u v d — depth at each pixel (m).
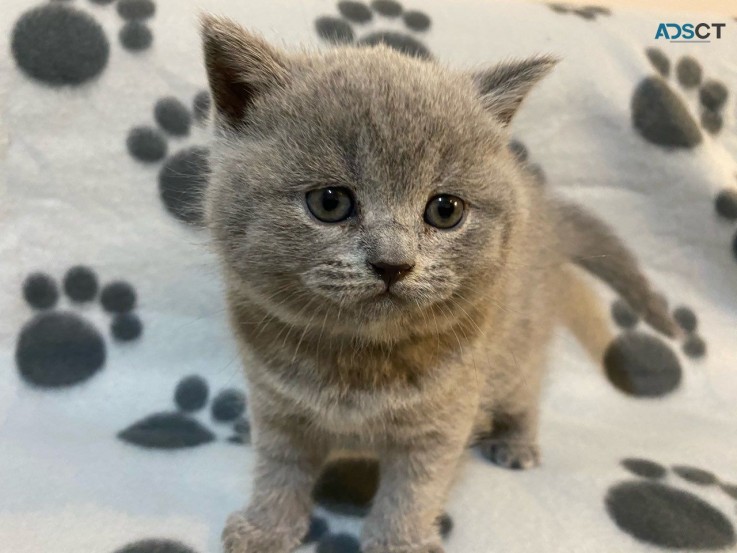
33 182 0.23
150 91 0.24
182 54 0.24
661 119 0.27
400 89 0.14
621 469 0.21
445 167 0.14
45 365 0.24
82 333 0.24
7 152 0.23
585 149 0.27
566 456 0.22
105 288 0.24
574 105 0.27
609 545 0.18
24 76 0.23
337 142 0.14
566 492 0.20
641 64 0.27
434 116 0.14
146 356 0.25
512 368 0.21
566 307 0.27
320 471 0.20
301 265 0.14
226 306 0.17
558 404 0.26
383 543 0.17
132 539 0.17
